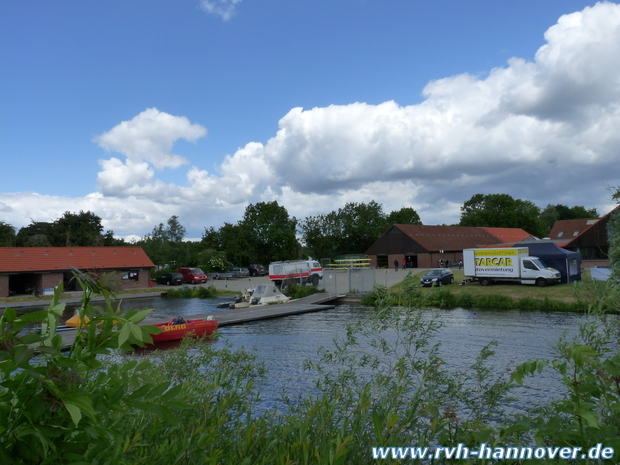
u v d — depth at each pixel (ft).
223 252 234.99
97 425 5.14
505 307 95.61
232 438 9.60
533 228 314.14
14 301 131.54
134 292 159.53
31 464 4.77
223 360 16.74
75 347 5.24
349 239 268.41
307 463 7.25
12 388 4.76
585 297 14.44
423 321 13.91
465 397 12.78
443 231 226.99
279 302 114.73
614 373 7.89
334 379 14.29
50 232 259.19
